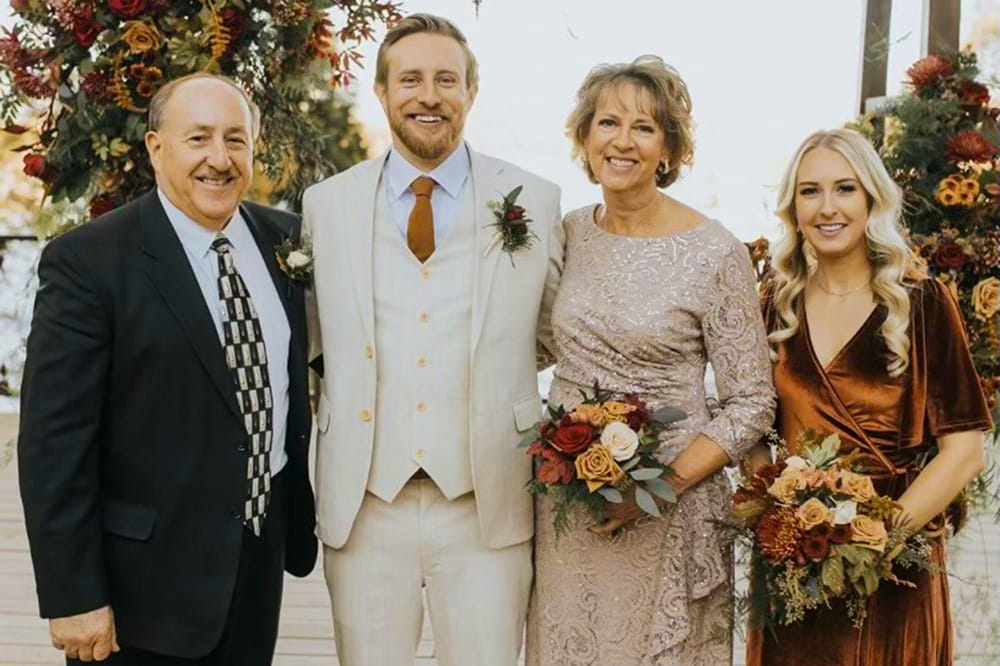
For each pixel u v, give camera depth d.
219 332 2.36
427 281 2.59
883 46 4.55
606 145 2.52
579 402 2.57
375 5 2.94
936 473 2.42
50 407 2.24
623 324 2.51
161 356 2.30
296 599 4.80
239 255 2.46
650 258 2.54
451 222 2.63
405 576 2.60
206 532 2.33
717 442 2.45
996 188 3.75
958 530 2.73
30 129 2.86
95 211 2.76
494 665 2.60
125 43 2.68
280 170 3.07
